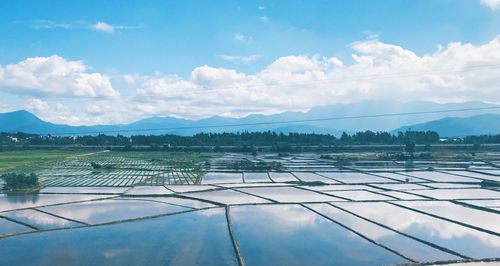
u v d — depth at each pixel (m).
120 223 39.91
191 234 35.91
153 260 29.19
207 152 159.00
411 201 51.56
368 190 61.16
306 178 76.31
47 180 72.94
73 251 31.19
